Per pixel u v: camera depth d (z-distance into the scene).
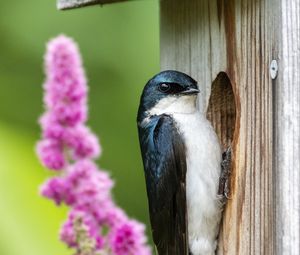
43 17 8.15
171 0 7.16
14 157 5.58
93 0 6.84
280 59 5.31
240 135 6.00
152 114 6.81
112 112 8.09
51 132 3.08
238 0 6.04
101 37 8.08
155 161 6.68
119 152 8.12
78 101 3.12
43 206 5.17
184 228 6.49
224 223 6.35
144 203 8.13
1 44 8.11
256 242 5.77
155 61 7.96
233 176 6.15
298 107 5.23
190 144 6.49
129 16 8.07
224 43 6.28
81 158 3.09
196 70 6.79
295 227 5.22
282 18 5.29
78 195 3.06
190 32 6.85
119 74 8.02
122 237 3.11
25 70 8.06
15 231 5.00
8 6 8.18
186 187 6.50
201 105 6.76
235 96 6.08
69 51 3.13
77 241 3.10
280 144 5.28
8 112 7.89
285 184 5.23
